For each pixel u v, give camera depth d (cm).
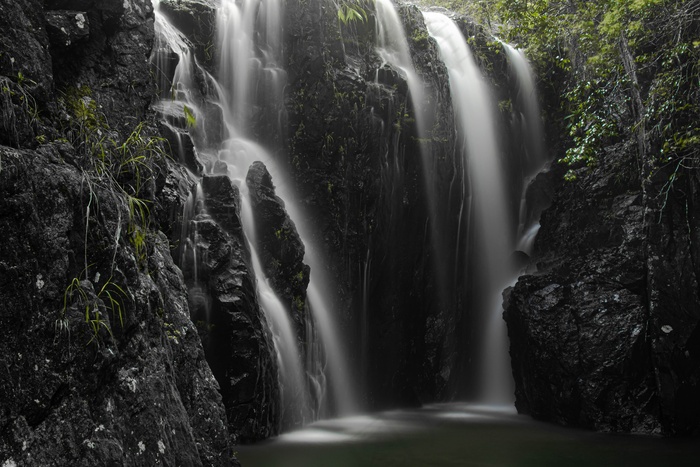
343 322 1134
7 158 348
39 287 352
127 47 562
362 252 1166
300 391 981
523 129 1434
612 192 1184
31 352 343
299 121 1142
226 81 1120
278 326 931
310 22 1155
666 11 1096
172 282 574
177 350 531
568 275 1173
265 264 951
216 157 1015
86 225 380
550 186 1364
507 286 1352
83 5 520
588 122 1245
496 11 1459
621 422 1051
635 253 1113
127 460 383
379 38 1254
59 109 455
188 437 462
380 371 1227
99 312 381
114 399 391
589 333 1099
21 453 327
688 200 1073
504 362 1304
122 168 487
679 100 1074
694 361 1045
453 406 1264
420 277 1277
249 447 843
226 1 1170
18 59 409
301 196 1130
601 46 1209
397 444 912
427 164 1248
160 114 870
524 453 888
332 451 852
